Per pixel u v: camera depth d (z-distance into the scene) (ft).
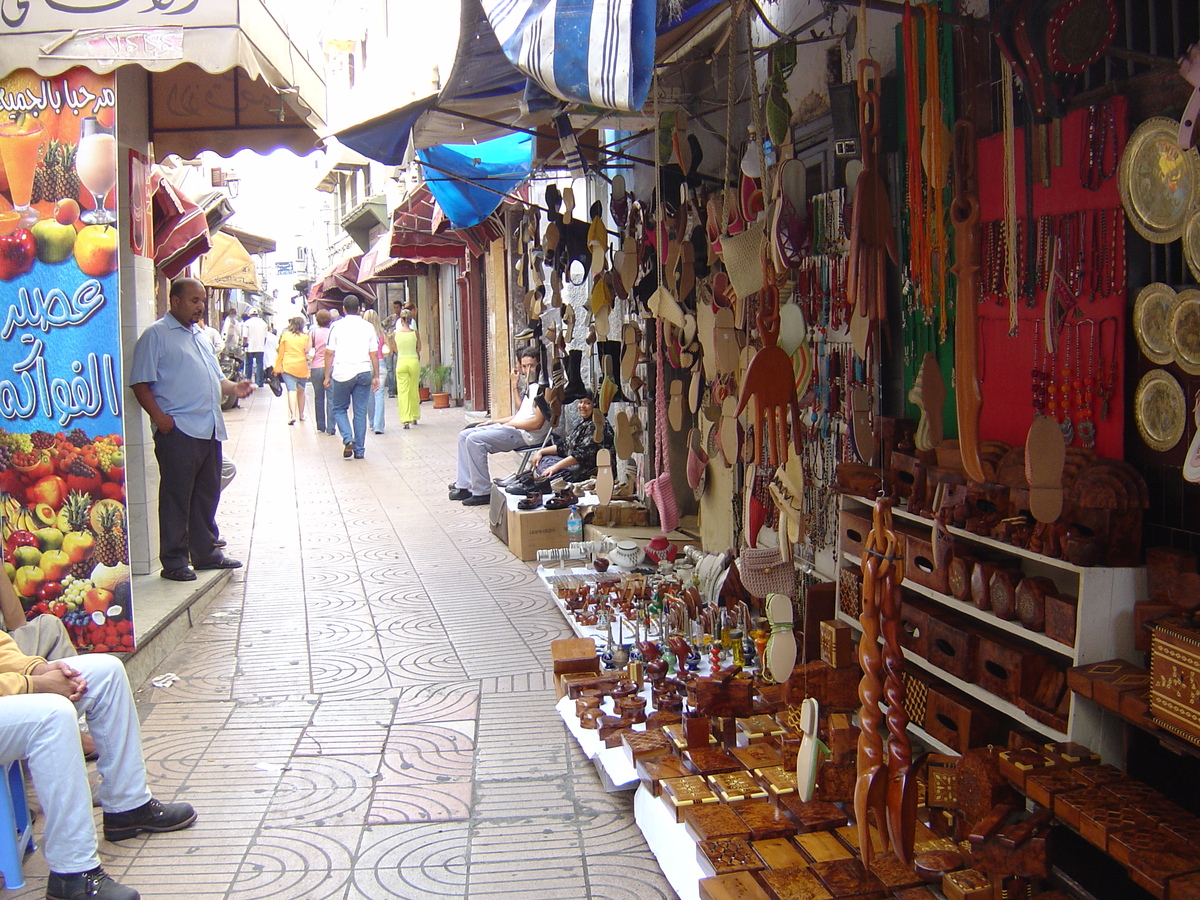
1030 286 10.08
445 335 72.38
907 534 11.41
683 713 11.80
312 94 19.66
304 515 30.22
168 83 22.09
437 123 18.70
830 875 8.85
